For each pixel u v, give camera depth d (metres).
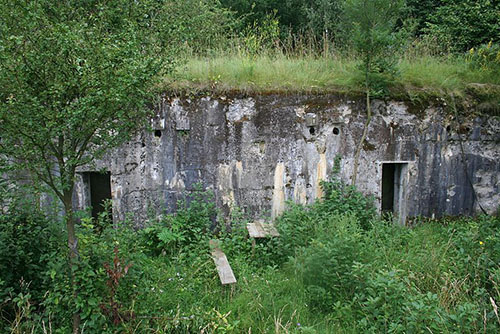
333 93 6.49
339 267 4.23
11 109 2.88
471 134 6.95
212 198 6.27
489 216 6.50
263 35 10.34
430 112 6.79
